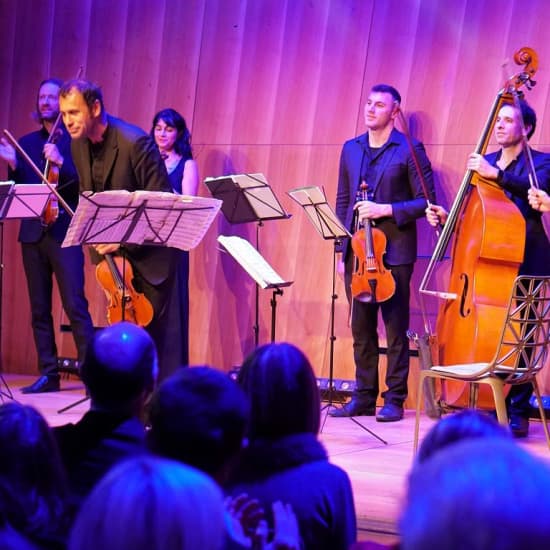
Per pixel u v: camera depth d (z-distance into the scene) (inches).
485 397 166.9
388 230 201.0
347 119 230.7
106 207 147.7
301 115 235.3
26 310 261.9
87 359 86.1
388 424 197.0
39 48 264.2
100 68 257.6
